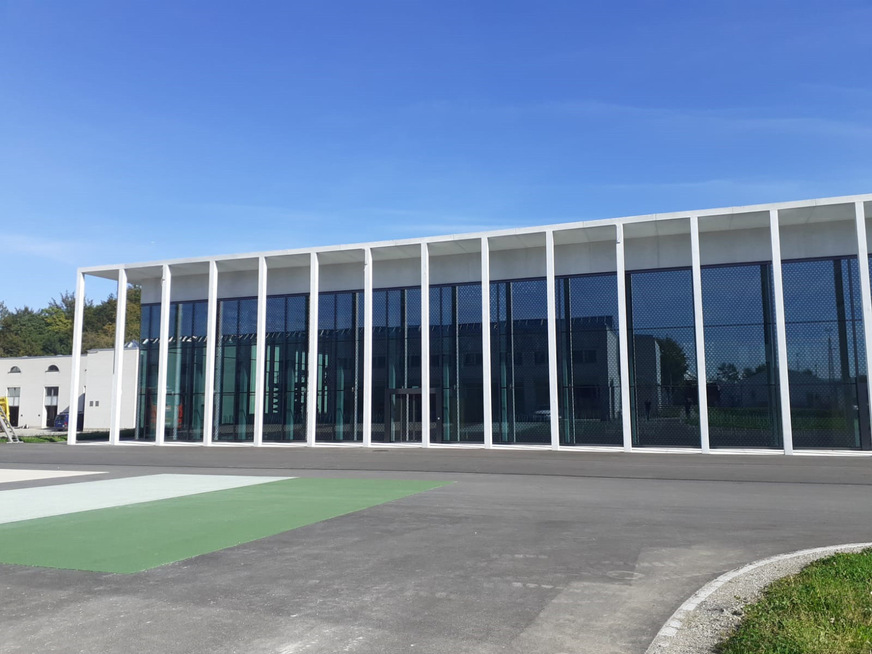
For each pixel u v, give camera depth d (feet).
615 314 93.61
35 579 24.58
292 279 111.55
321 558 27.35
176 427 114.52
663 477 56.49
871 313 77.05
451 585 23.20
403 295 105.40
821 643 16.24
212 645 17.69
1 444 113.50
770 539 30.53
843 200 78.23
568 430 93.56
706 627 18.52
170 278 115.14
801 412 83.51
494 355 99.09
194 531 33.37
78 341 115.44
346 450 92.94
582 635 18.19
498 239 94.53
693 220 83.76
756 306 87.10
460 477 57.62
